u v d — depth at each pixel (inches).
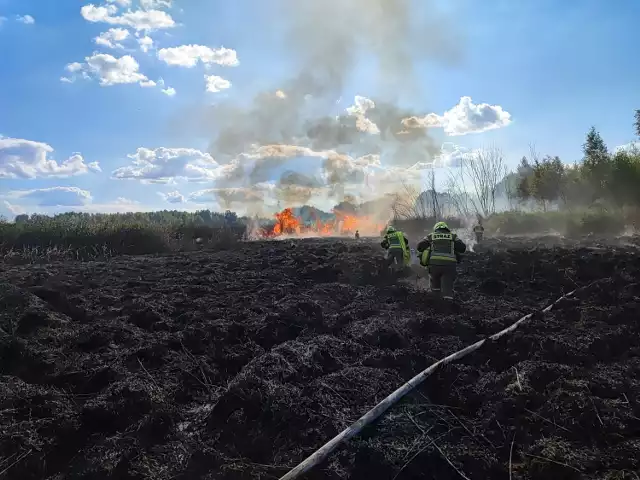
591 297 355.6
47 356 242.1
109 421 191.5
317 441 174.7
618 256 482.0
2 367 233.1
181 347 272.7
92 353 259.4
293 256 604.1
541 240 783.1
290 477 151.8
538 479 153.0
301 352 244.4
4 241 721.6
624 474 149.1
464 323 293.6
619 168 1028.5
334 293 386.9
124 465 161.2
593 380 208.8
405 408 189.6
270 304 354.6
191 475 158.6
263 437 177.9
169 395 217.6
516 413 187.6
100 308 350.6
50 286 399.2
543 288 408.8
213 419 195.2
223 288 419.2
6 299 306.0
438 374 217.0
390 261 488.1
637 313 302.0
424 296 358.3
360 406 196.2
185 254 736.3
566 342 252.4
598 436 170.9
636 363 233.6
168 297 377.7
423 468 156.4
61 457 174.4
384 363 235.0
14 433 172.9
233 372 248.5
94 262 620.4
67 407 197.5
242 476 154.7
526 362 227.9
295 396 202.2
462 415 192.2
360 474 154.3
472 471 156.3
